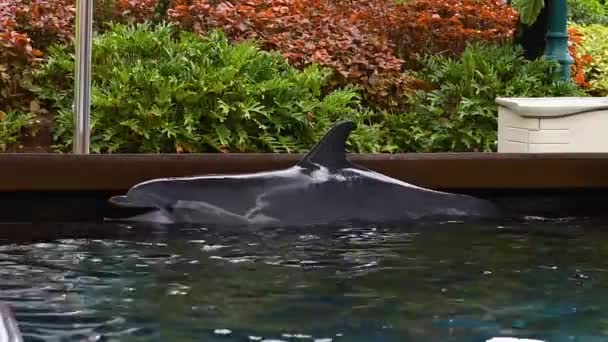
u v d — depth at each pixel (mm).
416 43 16953
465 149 14617
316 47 15852
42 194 8938
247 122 13234
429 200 8930
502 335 4922
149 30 15086
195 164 9164
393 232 7988
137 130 12711
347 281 6160
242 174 8727
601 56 20641
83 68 9570
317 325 5090
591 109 10906
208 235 7711
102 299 5586
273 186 8570
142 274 6266
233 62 13938
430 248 7340
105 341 4762
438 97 15023
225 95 13148
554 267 6668
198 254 6965
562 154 9867
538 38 16844
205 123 13211
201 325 5059
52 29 15391
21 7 15461
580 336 4914
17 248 7109
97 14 16094
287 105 13398
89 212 8766
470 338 4867
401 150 14562
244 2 17531
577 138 10984
